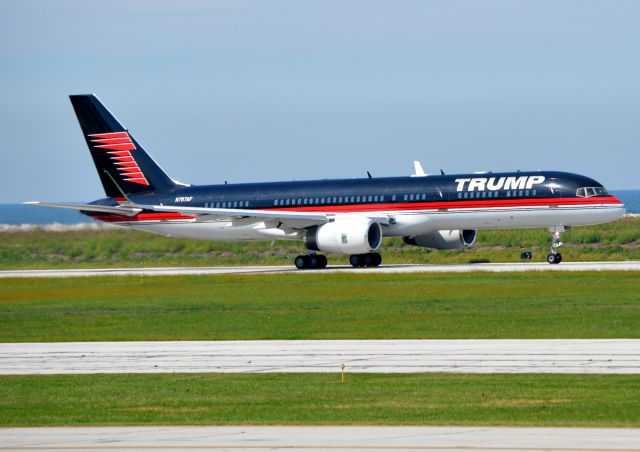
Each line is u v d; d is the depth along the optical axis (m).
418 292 170.00
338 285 186.50
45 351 114.38
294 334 124.12
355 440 66.50
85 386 91.50
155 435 69.56
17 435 70.62
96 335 128.25
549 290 166.62
